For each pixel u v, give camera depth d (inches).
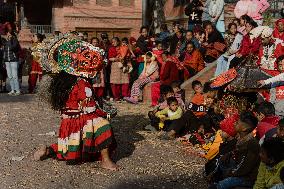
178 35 552.7
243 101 309.0
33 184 247.1
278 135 210.4
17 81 602.5
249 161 206.8
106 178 256.7
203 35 526.0
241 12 530.6
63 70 273.4
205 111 350.6
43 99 279.9
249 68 310.5
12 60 597.3
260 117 248.1
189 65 496.7
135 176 259.9
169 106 372.8
